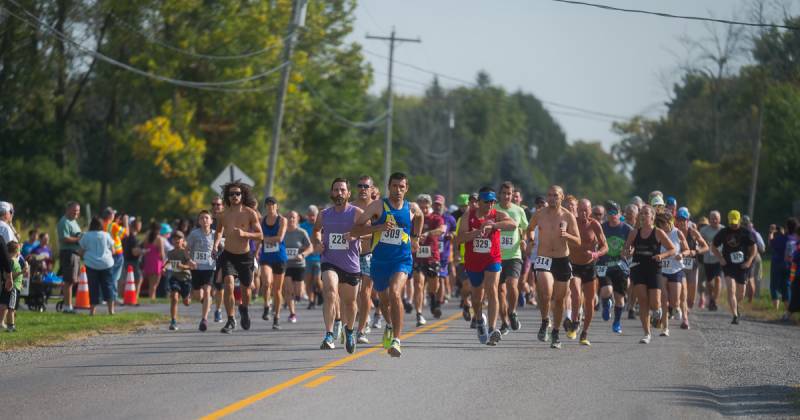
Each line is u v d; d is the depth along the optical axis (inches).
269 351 1594.5
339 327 1563.7
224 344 1721.2
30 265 2632.9
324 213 1487.5
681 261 2042.3
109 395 1149.1
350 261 1476.4
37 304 2527.1
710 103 7780.5
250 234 1926.7
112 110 5930.1
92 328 1983.3
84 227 5669.3
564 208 1833.2
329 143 7795.3
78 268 2425.0
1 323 1909.4
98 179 5979.3
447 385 1221.1
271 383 1229.1
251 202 1956.2
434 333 1911.9
